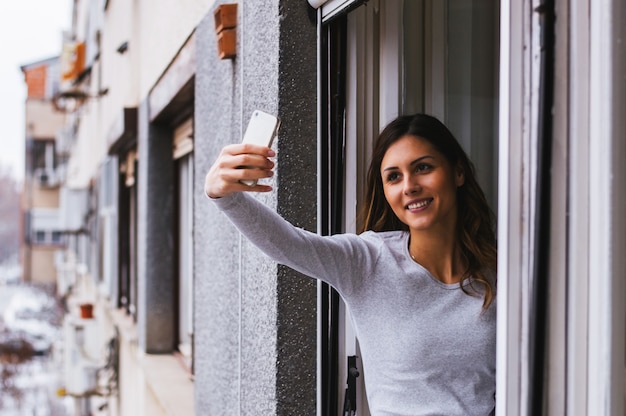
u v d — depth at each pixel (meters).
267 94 2.40
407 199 1.71
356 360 2.24
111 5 7.87
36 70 28.91
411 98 2.34
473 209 1.77
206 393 3.22
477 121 2.45
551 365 1.32
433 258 1.73
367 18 2.28
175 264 5.11
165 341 5.09
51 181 28.92
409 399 1.67
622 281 1.26
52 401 24.72
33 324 32.69
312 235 1.70
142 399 5.04
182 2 3.89
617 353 1.26
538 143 1.29
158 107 4.71
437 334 1.66
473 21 2.43
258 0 2.49
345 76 2.27
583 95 1.28
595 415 1.28
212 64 3.17
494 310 1.66
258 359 2.46
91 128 11.80
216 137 3.10
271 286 2.33
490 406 1.66
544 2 1.28
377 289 1.72
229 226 2.86
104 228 9.01
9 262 68.75
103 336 8.56
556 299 1.31
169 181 5.12
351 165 2.27
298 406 2.31
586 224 1.29
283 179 2.30
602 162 1.26
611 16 1.24
